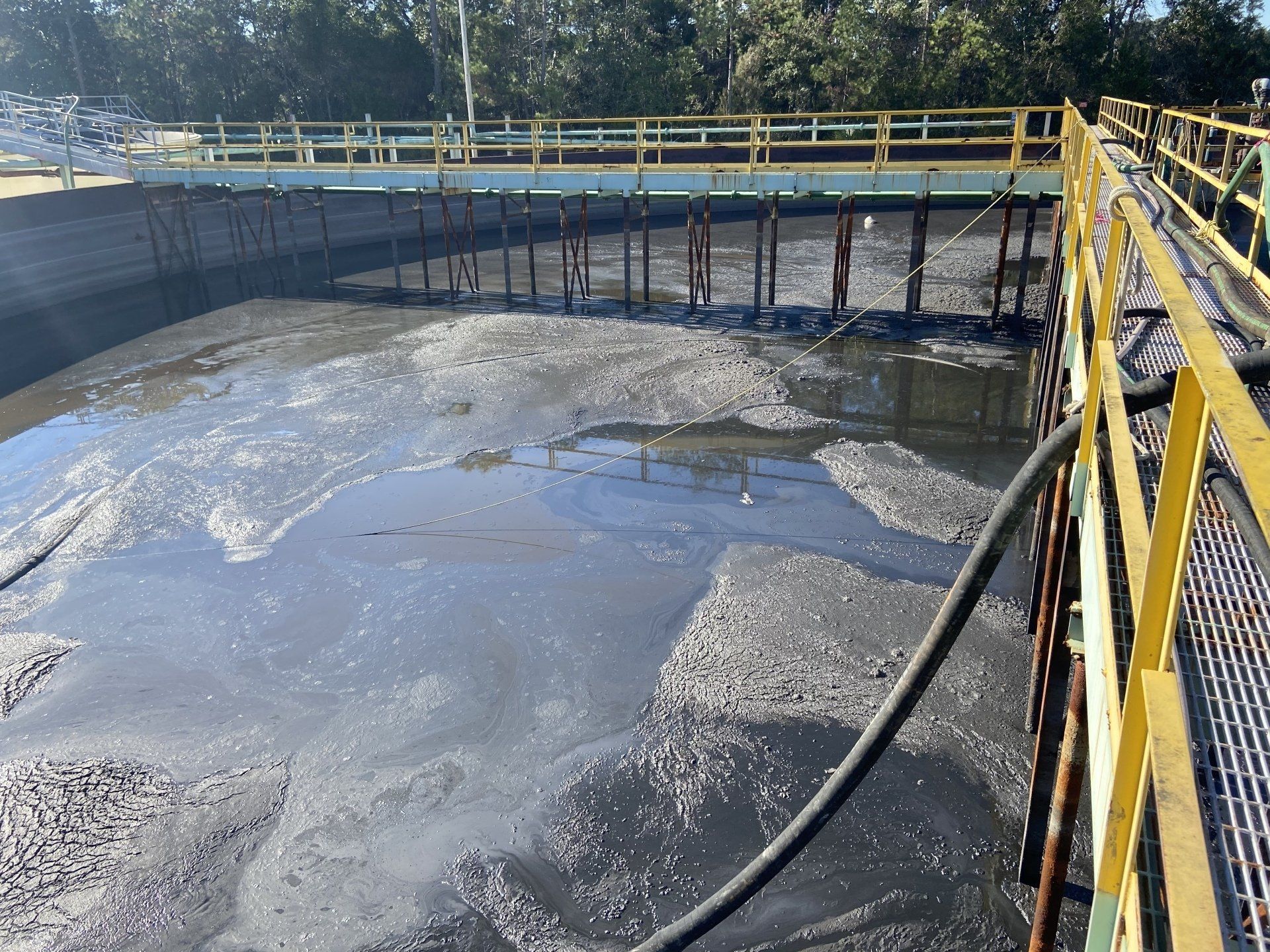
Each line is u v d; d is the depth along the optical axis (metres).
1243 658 2.54
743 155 25.91
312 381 17.31
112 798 7.70
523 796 7.58
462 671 9.07
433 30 45.56
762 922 6.44
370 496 12.77
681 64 48.91
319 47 45.38
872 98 40.88
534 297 23.08
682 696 8.55
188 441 14.59
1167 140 11.16
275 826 7.41
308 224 29.08
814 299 21.94
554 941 6.41
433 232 31.34
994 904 6.45
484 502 12.48
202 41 47.25
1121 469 2.33
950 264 25.06
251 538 11.71
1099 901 1.99
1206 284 6.45
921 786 7.42
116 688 9.06
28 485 13.40
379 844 7.21
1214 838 1.97
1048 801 6.26
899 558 10.66
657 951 3.79
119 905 6.78
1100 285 4.60
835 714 8.21
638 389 16.33
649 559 10.89
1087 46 40.56
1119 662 2.68
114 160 25.66
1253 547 2.37
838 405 15.37
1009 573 10.23
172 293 24.80
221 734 8.41
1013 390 15.76
